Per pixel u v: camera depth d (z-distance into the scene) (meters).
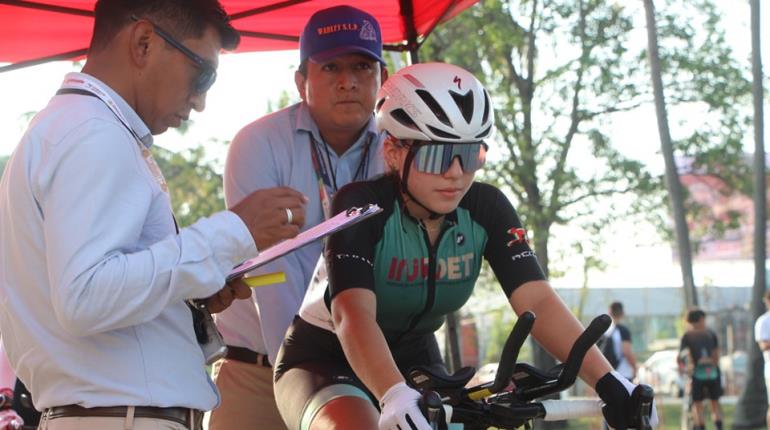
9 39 4.63
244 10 4.57
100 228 2.12
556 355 2.86
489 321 24.73
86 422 2.25
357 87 3.70
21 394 4.17
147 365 2.28
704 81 20.05
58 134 2.17
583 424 11.39
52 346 2.24
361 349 2.56
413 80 2.77
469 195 2.99
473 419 2.36
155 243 2.23
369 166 3.86
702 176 22.28
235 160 3.78
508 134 19.72
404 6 4.75
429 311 3.02
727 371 21.19
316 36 3.71
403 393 2.26
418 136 2.73
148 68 2.37
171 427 2.30
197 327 2.47
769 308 11.73
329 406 2.74
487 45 19.55
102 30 2.38
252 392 3.84
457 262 2.96
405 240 2.87
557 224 20.66
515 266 2.93
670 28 20.02
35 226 2.19
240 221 2.26
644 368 17.50
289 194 2.33
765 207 15.72
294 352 3.10
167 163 21.81
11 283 2.27
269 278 2.52
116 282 2.08
